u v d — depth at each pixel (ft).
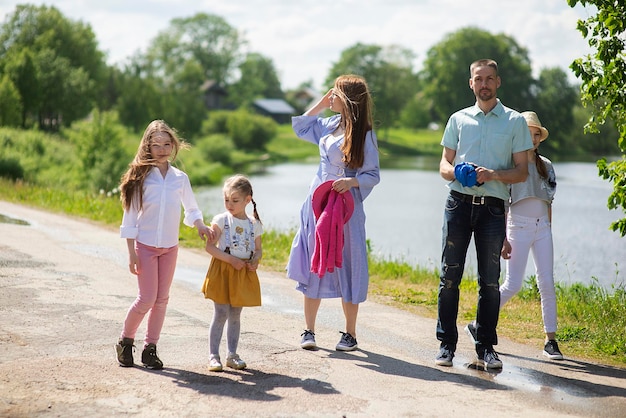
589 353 25.67
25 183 100.32
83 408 17.85
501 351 25.70
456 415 18.45
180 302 30.96
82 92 238.48
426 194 171.32
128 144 217.36
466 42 401.49
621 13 26.94
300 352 24.12
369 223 114.62
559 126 379.55
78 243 45.80
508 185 23.65
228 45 513.04
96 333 24.90
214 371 21.39
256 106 552.82
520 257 25.76
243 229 21.83
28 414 17.30
